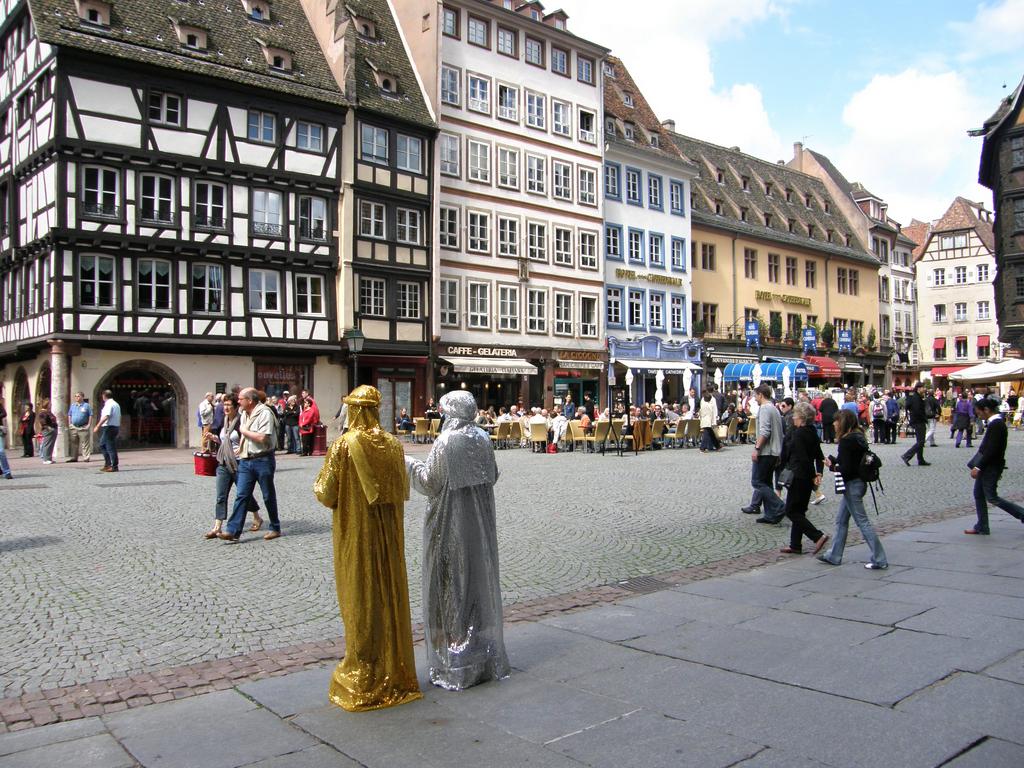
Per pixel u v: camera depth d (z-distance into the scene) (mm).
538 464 20906
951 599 6719
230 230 28312
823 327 55906
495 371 35281
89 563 8555
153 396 27750
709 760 3750
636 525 11070
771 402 11227
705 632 5926
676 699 4551
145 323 26656
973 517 11359
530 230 38562
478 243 36531
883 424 27078
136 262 26594
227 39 29750
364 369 32312
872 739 3951
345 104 31078
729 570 8211
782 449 11445
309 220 30438
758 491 11273
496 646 4949
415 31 36188
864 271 62312
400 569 4664
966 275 76750
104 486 15656
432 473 4816
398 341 32844
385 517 4621
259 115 29297
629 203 43844
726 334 49250
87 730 4262
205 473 11594
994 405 9875
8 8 28672
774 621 6184
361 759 3838
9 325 28797
